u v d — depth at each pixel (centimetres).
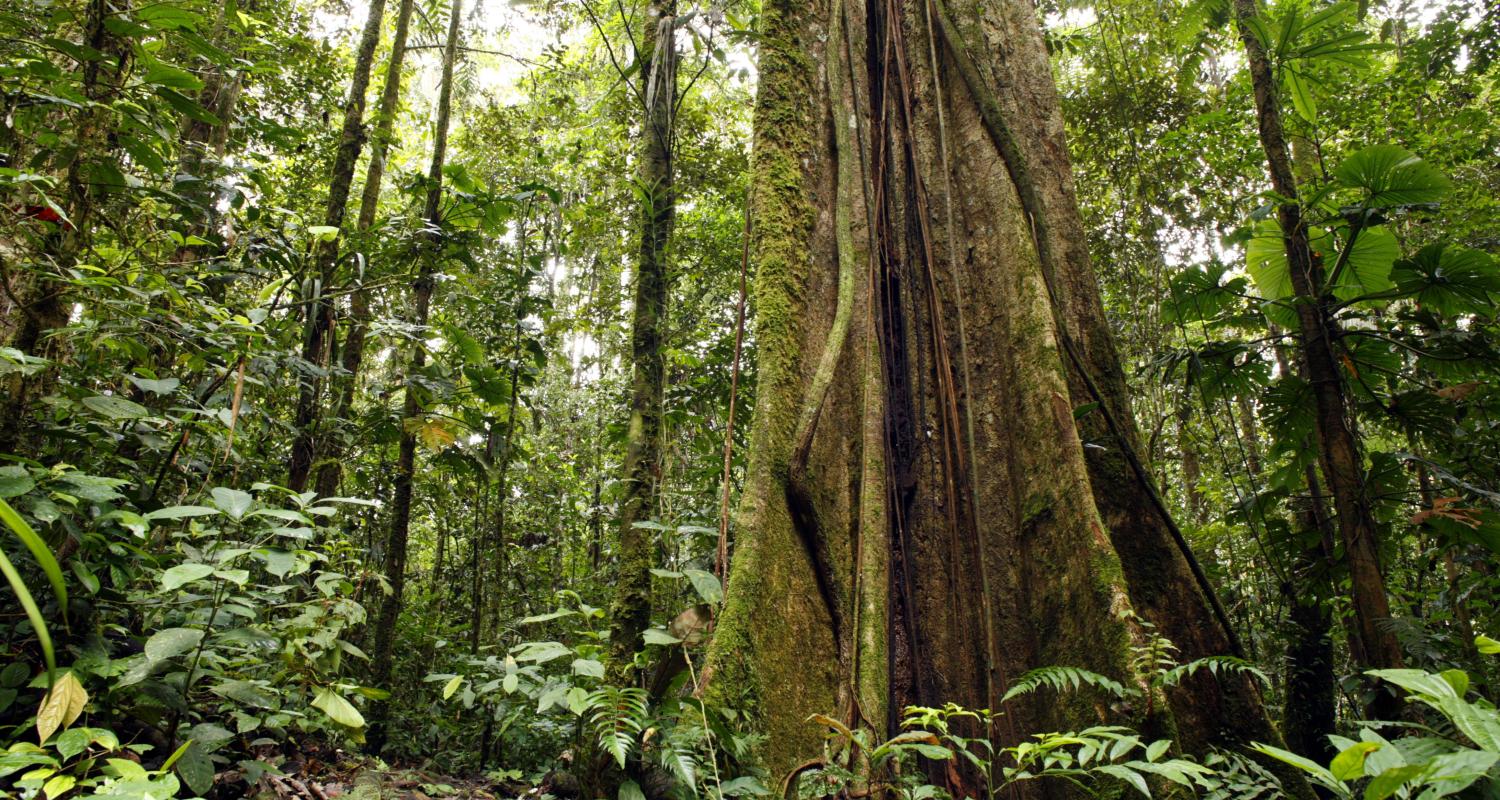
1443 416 458
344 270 508
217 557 237
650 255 417
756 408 346
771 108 419
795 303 376
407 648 615
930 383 388
